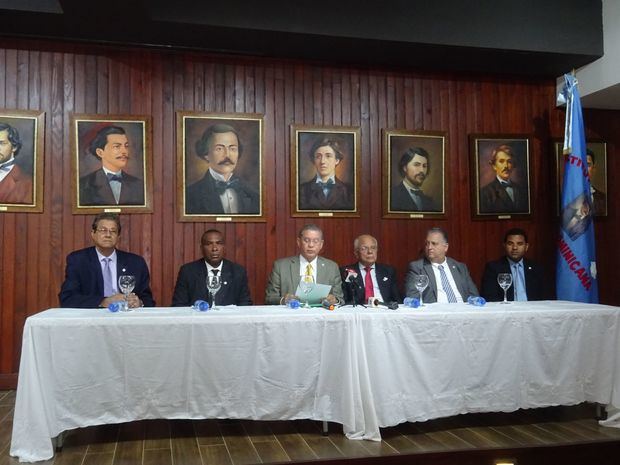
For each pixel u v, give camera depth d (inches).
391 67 218.4
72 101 192.9
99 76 195.2
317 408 129.7
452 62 213.9
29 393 116.7
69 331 121.0
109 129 194.1
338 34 188.2
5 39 188.4
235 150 203.2
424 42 194.2
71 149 191.3
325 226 211.2
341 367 128.8
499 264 197.3
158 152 198.8
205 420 143.9
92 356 121.8
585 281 203.3
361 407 128.2
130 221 196.1
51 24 178.2
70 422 120.2
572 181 207.2
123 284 140.3
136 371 123.6
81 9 167.8
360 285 179.8
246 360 127.3
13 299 187.0
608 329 141.8
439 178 219.1
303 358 128.9
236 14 181.0
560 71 224.2
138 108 197.6
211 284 138.9
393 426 136.6
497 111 226.2
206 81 203.0
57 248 190.4
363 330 130.4
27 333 118.6
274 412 128.0
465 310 137.6
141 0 161.8
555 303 155.7
